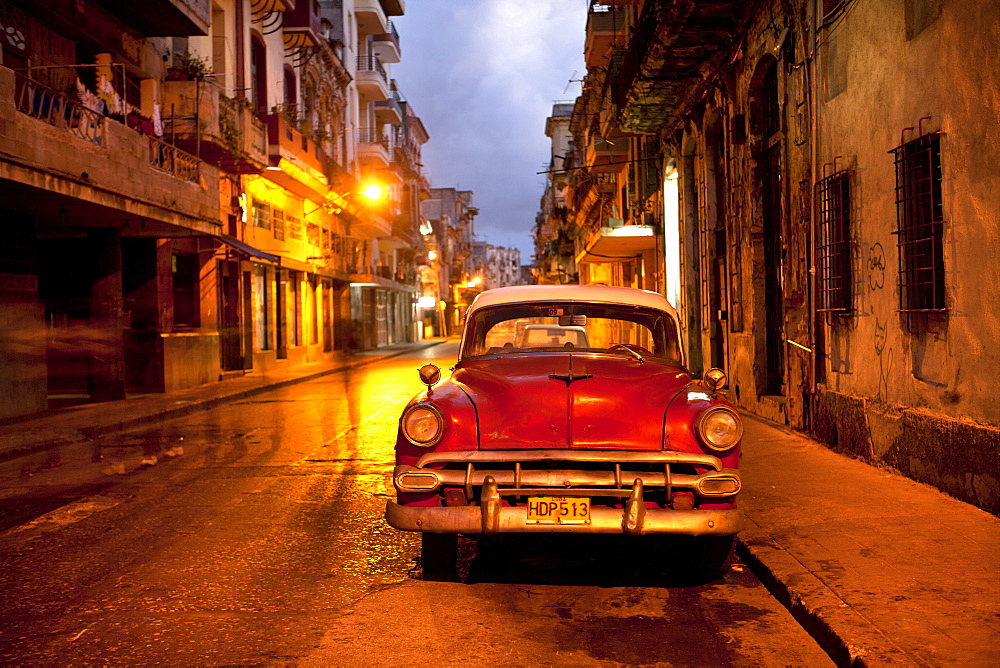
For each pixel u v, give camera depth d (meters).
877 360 7.43
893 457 7.00
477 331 6.06
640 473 4.43
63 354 17.86
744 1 10.70
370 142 43.25
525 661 3.68
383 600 4.54
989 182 5.56
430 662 3.68
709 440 4.50
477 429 4.61
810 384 9.10
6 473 8.72
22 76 11.22
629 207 23.38
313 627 4.13
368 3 41.94
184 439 11.27
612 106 19.62
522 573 5.04
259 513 6.69
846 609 3.92
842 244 8.20
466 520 4.41
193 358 19.94
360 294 41.81
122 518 6.55
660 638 3.95
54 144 11.81
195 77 18.86
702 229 14.60
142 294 18.36
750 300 11.53
